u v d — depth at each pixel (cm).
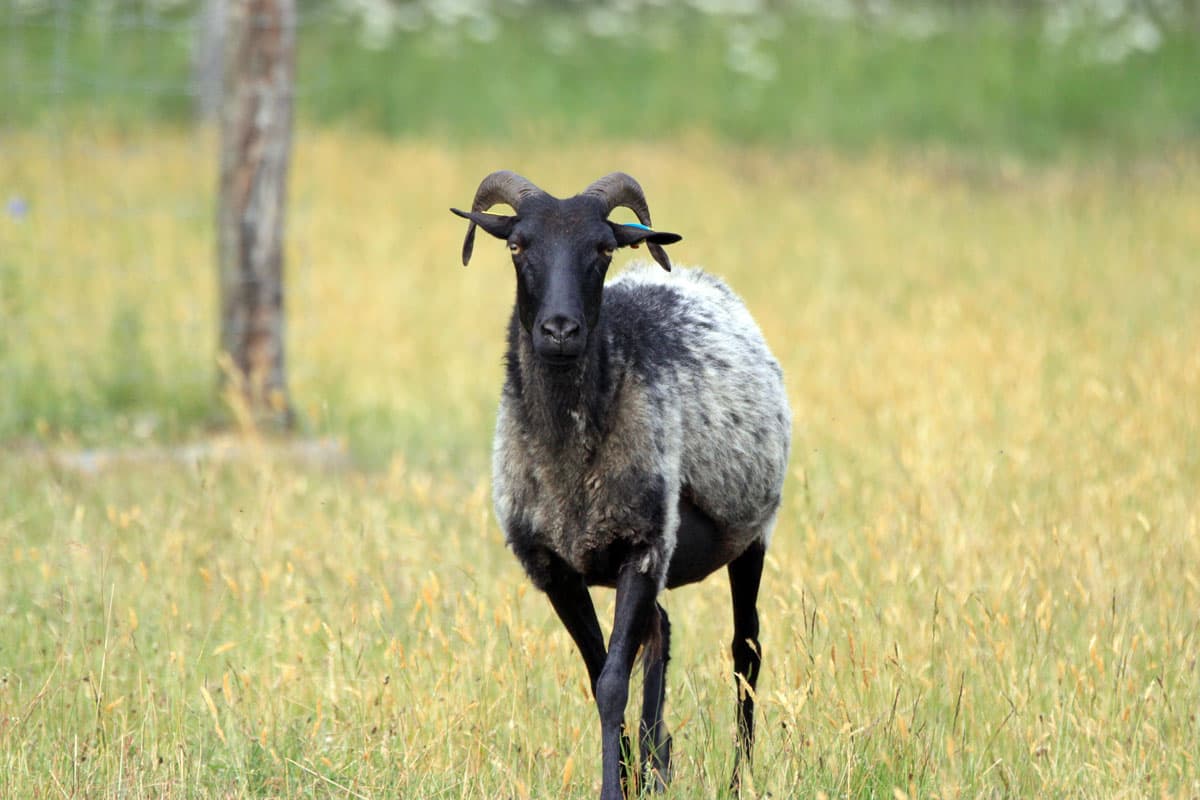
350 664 2366
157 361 4472
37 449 3778
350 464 3731
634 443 2038
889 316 4925
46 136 7575
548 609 2645
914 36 10731
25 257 5247
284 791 2047
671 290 2341
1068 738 2066
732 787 2078
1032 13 11175
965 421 3381
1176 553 2622
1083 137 9406
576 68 10494
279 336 4091
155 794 2016
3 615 2580
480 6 11131
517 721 2148
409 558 2753
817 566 2631
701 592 2670
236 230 4050
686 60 10488
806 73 10288
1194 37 10488
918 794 1956
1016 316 4634
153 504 3084
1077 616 2389
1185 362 3744
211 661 2420
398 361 4678
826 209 7294
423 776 2016
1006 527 2773
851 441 3466
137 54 9669
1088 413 3381
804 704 2080
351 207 6875
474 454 3894
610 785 1886
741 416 2261
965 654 2264
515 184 2122
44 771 2028
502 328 5231
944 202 7381
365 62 10069
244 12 4003
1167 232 6462
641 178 7844
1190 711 2177
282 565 2725
